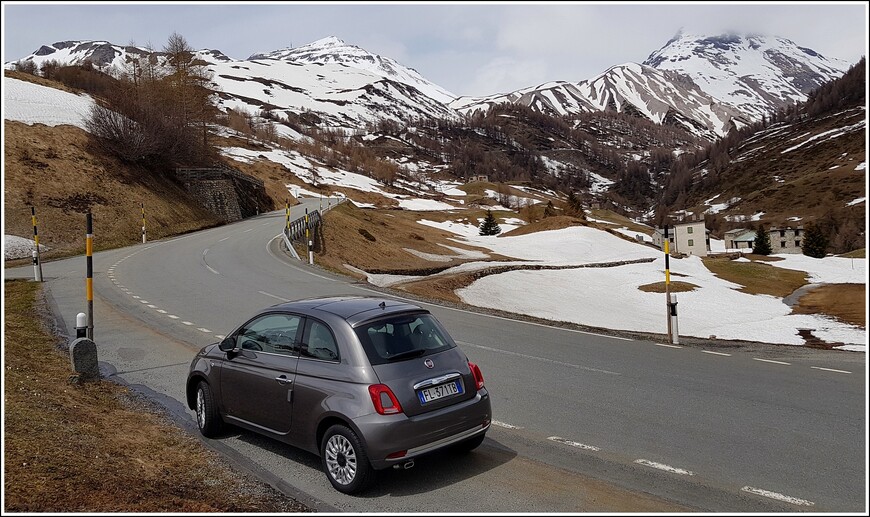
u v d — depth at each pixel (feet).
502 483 20.68
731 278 203.41
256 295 64.23
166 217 163.43
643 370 36.24
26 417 24.30
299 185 490.49
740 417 27.20
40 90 207.31
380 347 20.54
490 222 338.13
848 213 524.52
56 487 18.95
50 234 126.52
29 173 143.33
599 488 20.13
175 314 53.47
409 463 19.93
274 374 22.29
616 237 280.31
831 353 41.75
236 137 626.23
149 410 28.60
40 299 61.05
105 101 224.33
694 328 107.14
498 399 30.35
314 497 19.79
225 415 24.66
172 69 269.23
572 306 122.52
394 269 139.95
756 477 20.70
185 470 21.68
